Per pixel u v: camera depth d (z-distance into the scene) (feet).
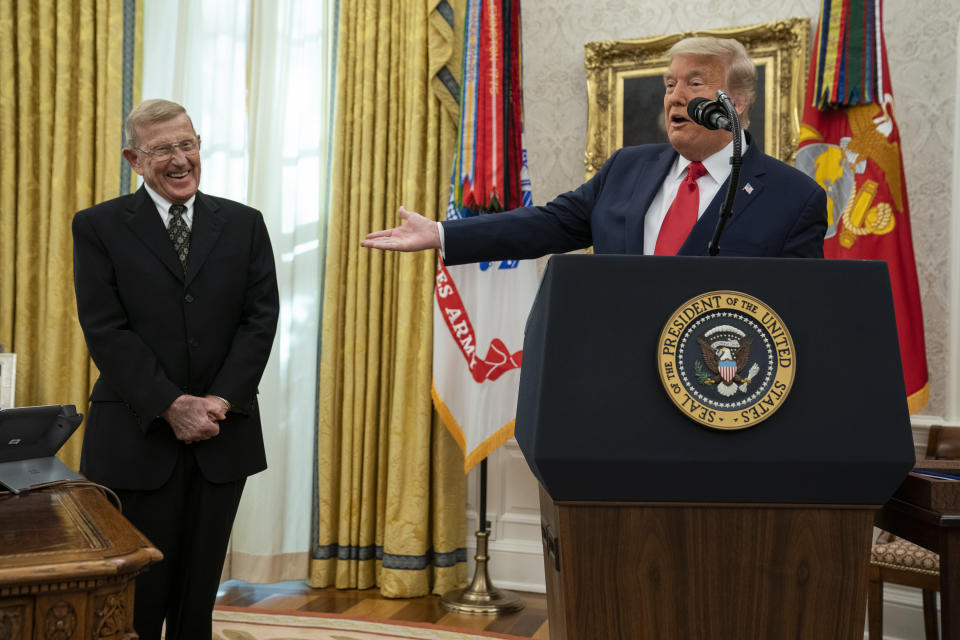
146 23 15.08
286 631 10.93
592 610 3.09
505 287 12.87
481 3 12.81
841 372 3.10
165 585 7.05
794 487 3.06
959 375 11.21
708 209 4.97
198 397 7.06
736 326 3.09
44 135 14.55
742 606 3.08
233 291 7.56
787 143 12.41
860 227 11.03
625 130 13.30
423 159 13.70
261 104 14.60
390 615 12.11
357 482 13.55
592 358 3.09
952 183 11.51
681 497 3.07
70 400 14.34
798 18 12.36
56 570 3.20
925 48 11.76
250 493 13.92
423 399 13.25
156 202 7.52
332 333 13.79
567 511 3.11
